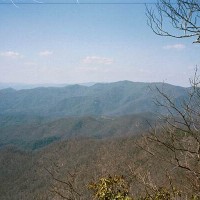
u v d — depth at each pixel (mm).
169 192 4137
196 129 3336
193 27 3170
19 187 101875
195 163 3525
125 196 5000
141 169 4121
